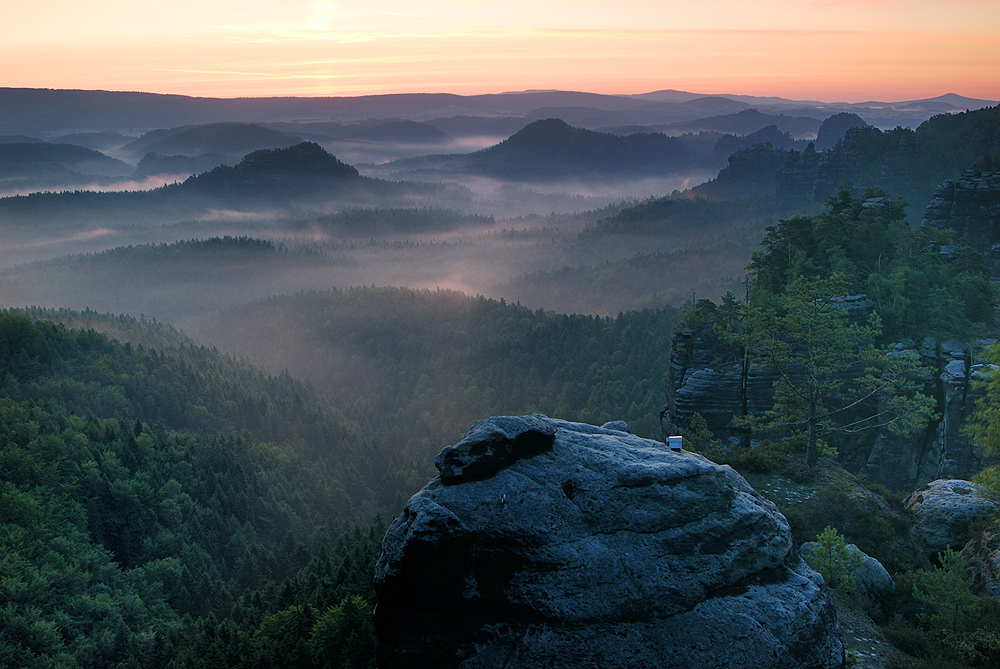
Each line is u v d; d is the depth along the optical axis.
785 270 73.81
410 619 14.62
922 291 66.38
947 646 22.08
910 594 25.72
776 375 58.47
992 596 24.84
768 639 14.07
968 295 69.94
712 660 13.65
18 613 89.94
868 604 24.53
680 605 14.38
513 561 14.66
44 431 136.75
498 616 14.28
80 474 124.88
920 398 41.97
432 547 14.59
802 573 15.96
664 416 68.75
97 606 94.38
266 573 107.81
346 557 78.62
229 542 123.62
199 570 111.69
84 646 87.75
